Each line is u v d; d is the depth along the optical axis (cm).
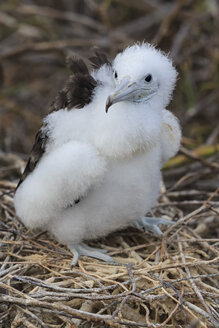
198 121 1439
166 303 758
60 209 791
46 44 1424
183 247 869
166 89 813
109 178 766
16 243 847
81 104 770
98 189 771
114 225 824
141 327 711
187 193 1032
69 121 764
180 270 796
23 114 1441
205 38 1466
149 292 754
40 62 1566
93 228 821
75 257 832
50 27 1540
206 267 838
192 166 1201
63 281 779
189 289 773
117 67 788
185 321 695
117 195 779
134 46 834
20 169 1092
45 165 766
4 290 773
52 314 740
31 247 861
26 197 792
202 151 1217
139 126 752
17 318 725
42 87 1519
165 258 832
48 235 904
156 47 862
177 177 1219
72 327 701
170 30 1425
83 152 739
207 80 1451
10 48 1540
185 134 1391
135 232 912
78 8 1672
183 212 1061
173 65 848
